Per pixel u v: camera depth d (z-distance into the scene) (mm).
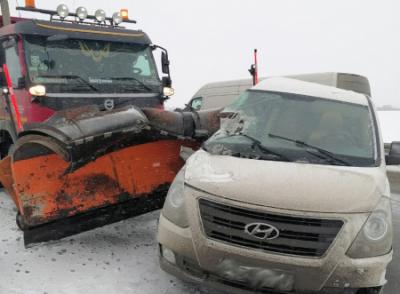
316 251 2902
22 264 3922
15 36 5938
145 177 4723
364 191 3158
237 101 4727
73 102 6074
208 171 3406
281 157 3613
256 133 4070
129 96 6656
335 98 4508
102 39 6617
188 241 3166
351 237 2928
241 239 3008
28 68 5875
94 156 4109
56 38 6145
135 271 3930
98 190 4379
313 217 2918
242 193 3086
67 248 4344
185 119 4957
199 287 3715
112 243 4559
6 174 4105
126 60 6828
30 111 5801
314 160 3596
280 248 2928
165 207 3490
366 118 4219
